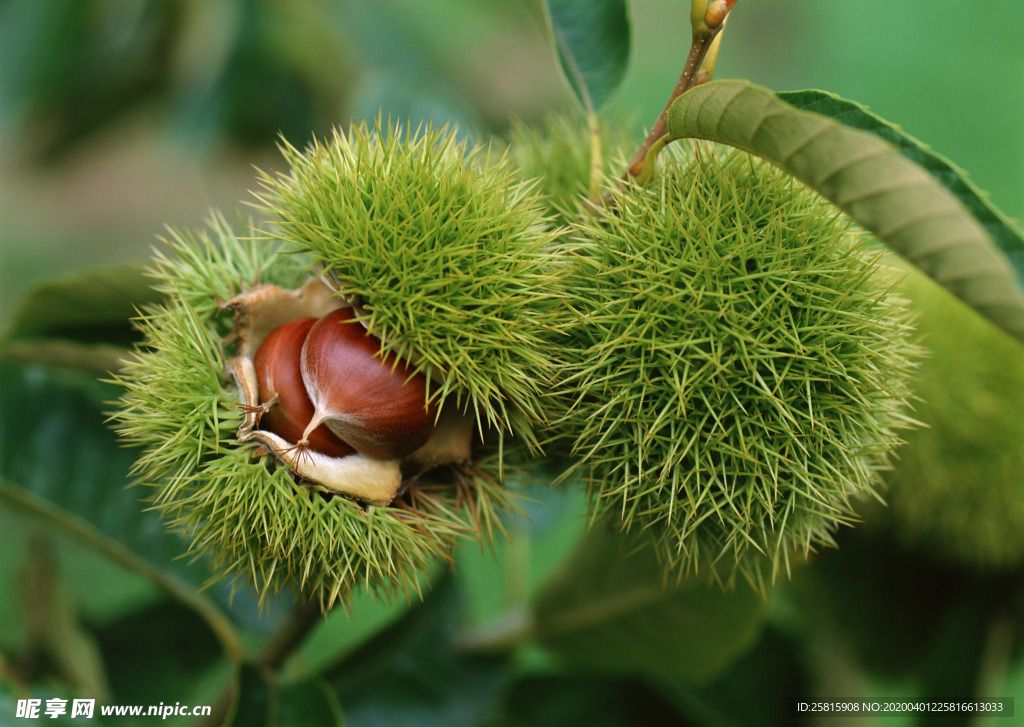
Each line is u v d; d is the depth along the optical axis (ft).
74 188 4.00
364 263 1.52
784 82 3.70
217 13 2.41
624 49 1.68
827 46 3.66
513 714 1.86
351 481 1.55
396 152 1.54
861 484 1.57
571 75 1.68
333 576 1.53
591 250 1.55
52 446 1.76
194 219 3.91
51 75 2.40
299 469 1.54
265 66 2.40
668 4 4.11
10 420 1.76
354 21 2.52
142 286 1.68
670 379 1.52
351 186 1.53
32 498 1.71
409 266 1.52
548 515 1.91
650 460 1.54
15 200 3.90
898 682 1.91
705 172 1.55
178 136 2.39
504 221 1.53
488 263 1.52
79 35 2.39
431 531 1.57
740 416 1.53
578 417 1.55
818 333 1.53
